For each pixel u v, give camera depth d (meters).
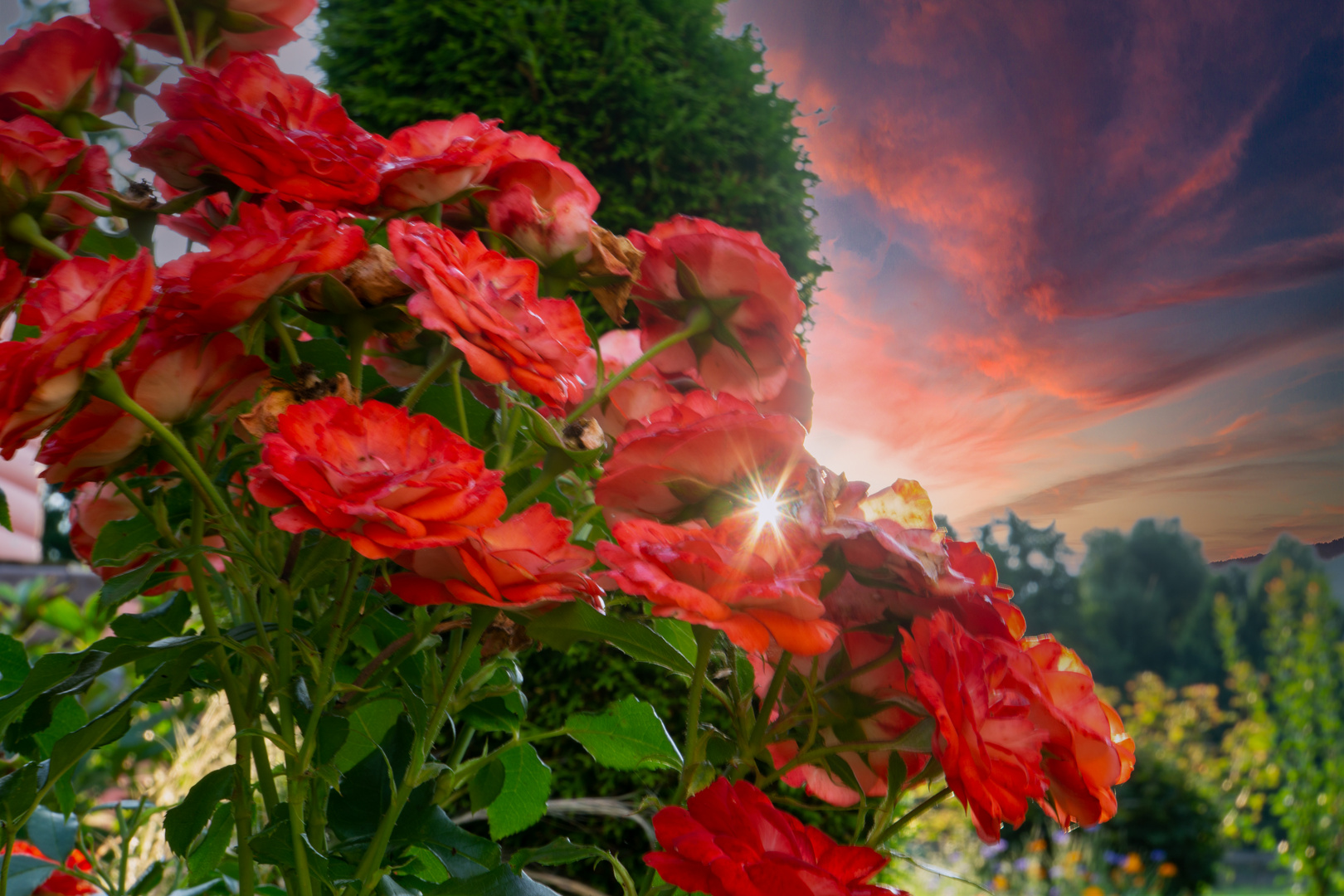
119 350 0.41
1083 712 0.47
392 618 0.55
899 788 0.46
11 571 2.95
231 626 0.56
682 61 2.49
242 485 0.48
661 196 2.40
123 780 1.47
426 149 0.55
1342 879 4.20
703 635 0.44
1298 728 4.71
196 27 0.57
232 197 0.50
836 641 0.47
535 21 2.36
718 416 0.44
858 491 0.48
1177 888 4.90
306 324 0.57
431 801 0.49
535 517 0.40
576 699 1.92
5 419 0.37
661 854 0.40
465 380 0.54
